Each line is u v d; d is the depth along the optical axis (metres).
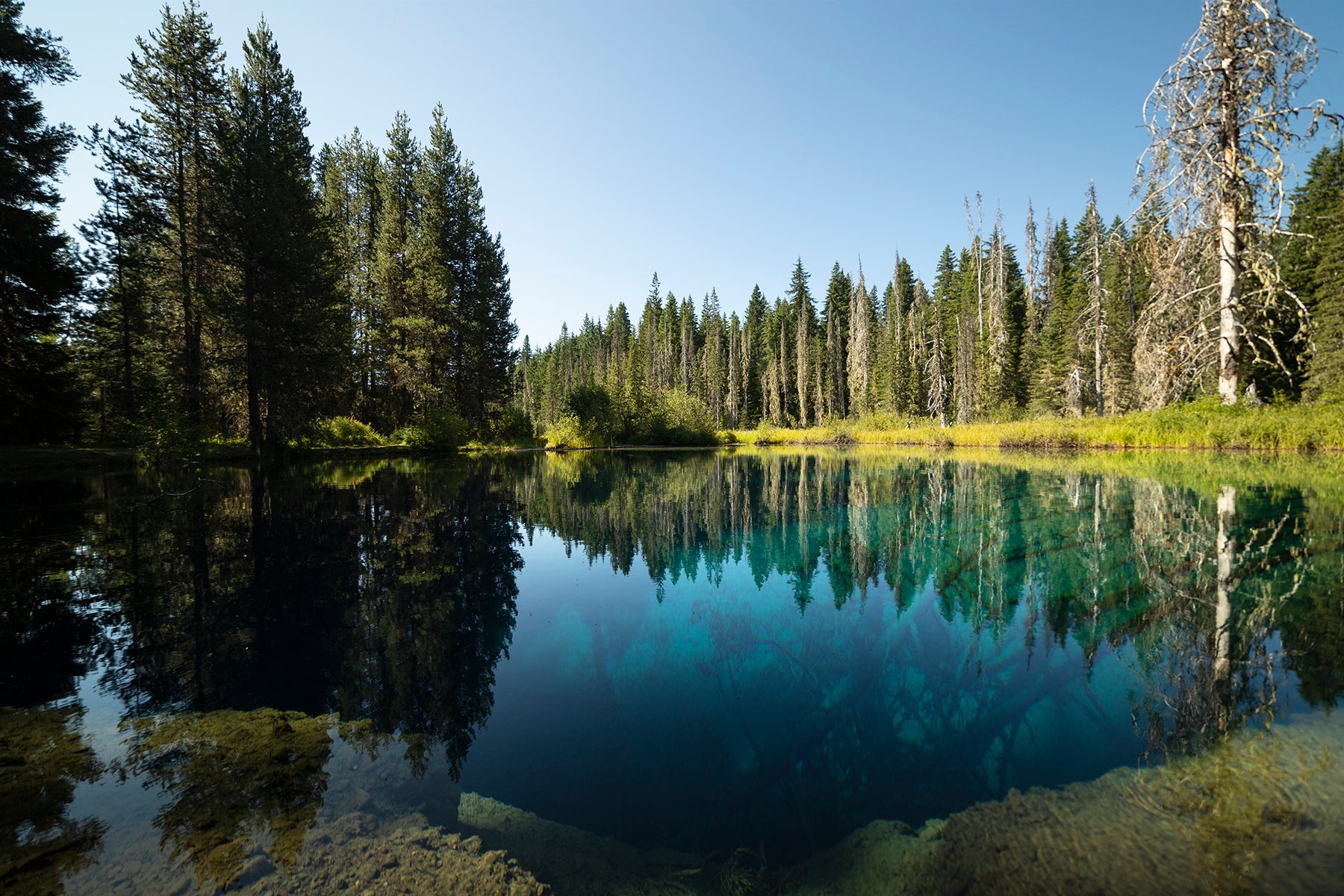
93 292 17.05
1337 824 1.72
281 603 4.27
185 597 4.37
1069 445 19.16
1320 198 23.12
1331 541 5.09
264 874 1.66
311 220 19.22
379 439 25.75
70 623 3.82
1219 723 2.36
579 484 12.67
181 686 2.97
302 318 18.03
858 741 2.39
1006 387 35.53
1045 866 1.64
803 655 3.32
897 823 1.90
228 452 17.58
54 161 14.45
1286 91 11.81
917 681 2.93
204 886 1.61
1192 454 13.76
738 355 61.59
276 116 20.27
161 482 11.82
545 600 4.43
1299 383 20.56
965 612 3.91
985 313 38.88
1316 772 1.99
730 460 21.77
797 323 55.88
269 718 2.65
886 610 4.06
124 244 17.84
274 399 18.38
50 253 14.27
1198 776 2.02
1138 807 1.88
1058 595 4.12
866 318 44.38
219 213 16.77
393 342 27.41
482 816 1.97
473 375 28.73
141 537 6.50
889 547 6.00
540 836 1.86
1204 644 3.13
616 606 4.26
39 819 1.91
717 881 1.65
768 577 5.02
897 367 41.97
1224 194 12.91
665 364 61.16
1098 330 27.69
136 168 17.56
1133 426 16.83
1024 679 2.89
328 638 3.61
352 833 1.86
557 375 79.00
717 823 1.93
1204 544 5.17
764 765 2.26
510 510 8.83
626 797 2.07
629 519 8.03
